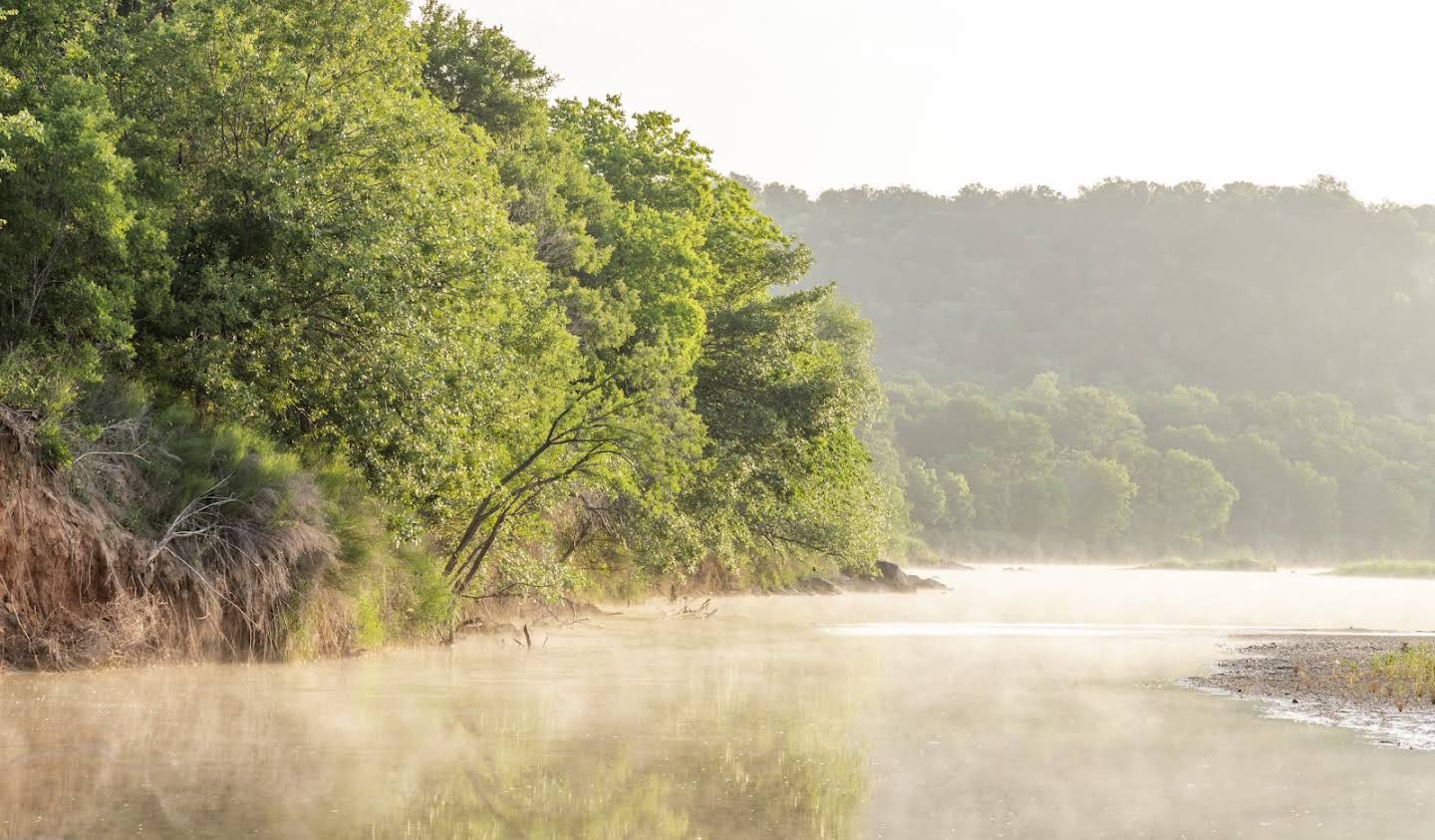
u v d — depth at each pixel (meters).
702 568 73.31
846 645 41.19
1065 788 17.53
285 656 29.78
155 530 28.16
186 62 31.70
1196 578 158.88
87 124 27.33
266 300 31.02
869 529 76.12
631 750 19.70
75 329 28.48
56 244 27.95
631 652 36.88
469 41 58.38
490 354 35.41
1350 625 59.09
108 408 28.38
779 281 65.75
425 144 34.72
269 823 14.43
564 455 40.47
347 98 33.75
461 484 34.59
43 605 26.05
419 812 15.23
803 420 56.53
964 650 40.22
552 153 57.19
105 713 21.41
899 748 20.52
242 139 33.09
